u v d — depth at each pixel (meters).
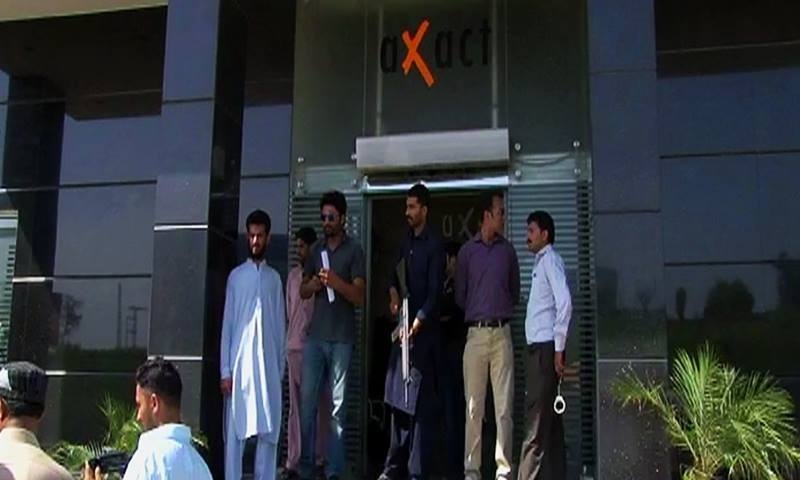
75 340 9.12
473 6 8.56
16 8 9.48
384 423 8.05
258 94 8.81
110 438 7.29
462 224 8.36
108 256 9.22
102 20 9.66
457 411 7.39
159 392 3.37
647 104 6.23
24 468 3.09
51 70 9.70
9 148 9.62
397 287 6.83
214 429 6.80
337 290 6.77
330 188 8.53
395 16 8.70
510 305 6.71
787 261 7.60
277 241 8.52
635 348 5.95
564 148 8.13
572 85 8.23
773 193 7.74
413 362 6.46
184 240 6.85
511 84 8.36
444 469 7.26
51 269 9.32
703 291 7.71
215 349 6.91
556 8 8.38
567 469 7.47
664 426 5.79
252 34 8.94
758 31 8.02
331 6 8.84
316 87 8.73
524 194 8.12
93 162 9.44
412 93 8.55
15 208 9.52
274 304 6.70
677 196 7.91
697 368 6.40
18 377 3.29
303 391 6.75
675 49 8.14
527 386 6.34
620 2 6.39
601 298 6.07
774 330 7.51
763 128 7.86
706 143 7.94
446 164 8.23
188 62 7.11
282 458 7.77
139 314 9.02
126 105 9.47
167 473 3.15
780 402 6.06
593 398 7.55
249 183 8.67
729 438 5.57
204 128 6.98
